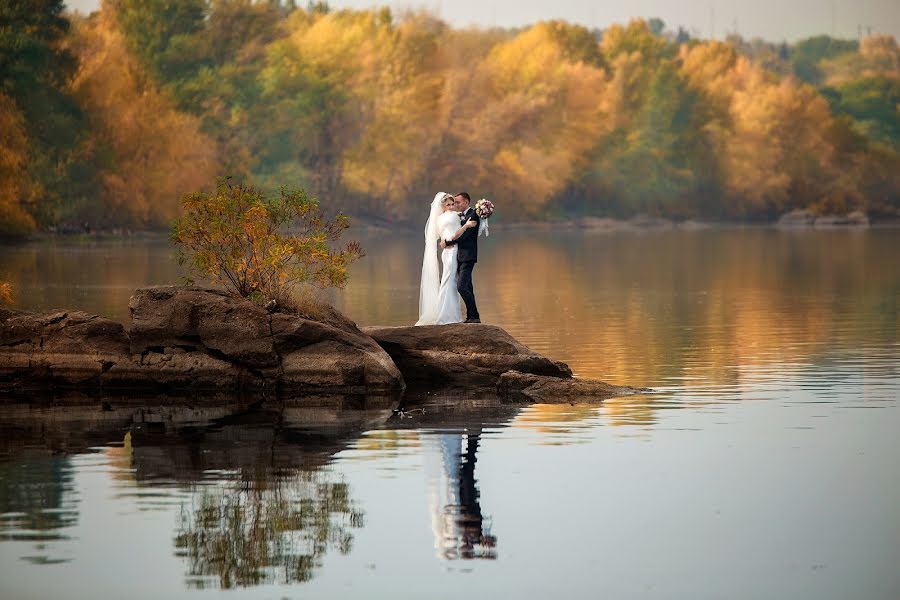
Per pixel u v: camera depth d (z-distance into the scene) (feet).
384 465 70.69
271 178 542.98
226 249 113.39
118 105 454.40
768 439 78.18
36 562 52.90
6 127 397.60
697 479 67.05
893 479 67.00
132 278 236.63
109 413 91.30
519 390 102.63
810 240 479.41
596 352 127.75
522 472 68.74
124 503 62.03
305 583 50.39
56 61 438.40
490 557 53.72
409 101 597.52
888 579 50.78
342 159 584.81
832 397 95.61
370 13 650.43
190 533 56.90
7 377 105.29
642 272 276.62
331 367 102.73
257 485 65.67
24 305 173.88
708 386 102.53
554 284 237.04
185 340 104.99
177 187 462.19
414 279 247.91
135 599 48.55
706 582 50.49
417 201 604.08
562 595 49.06
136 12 565.94
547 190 650.02
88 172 431.02
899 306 184.03
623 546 55.16
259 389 103.50
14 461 72.13
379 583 50.44
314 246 111.86
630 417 87.10
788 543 55.62
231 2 586.45
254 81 565.12
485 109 625.41
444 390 104.32
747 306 185.98
